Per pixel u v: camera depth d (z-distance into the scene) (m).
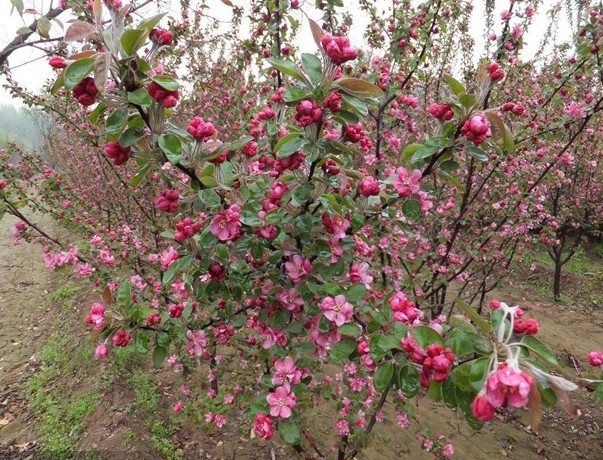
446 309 4.96
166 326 1.92
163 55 3.66
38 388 4.28
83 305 5.86
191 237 1.72
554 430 3.89
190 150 1.49
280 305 1.90
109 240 3.67
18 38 2.45
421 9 3.25
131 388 3.97
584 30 3.14
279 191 1.60
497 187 4.07
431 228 4.08
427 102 4.82
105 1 1.31
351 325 1.47
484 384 0.93
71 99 4.21
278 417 1.69
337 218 1.67
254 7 3.21
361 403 2.57
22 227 3.47
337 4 2.95
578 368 4.89
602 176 7.16
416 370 1.22
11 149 5.45
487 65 1.55
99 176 6.60
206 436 3.46
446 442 3.36
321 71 1.37
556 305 6.70
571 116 3.25
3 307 6.28
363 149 2.12
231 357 3.07
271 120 2.09
